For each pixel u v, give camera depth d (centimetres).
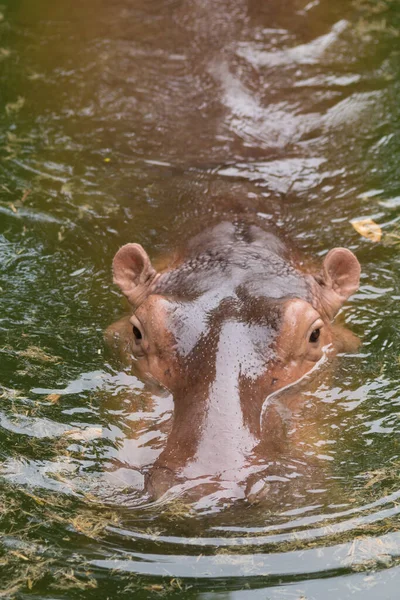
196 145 1723
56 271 1479
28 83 1941
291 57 2005
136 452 1059
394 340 1330
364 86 1945
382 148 1769
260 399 1083
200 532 956
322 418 1129
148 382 1143
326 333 1273
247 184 1605
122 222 1554
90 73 1942
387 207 1619
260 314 1156
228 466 977
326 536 970
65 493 1039
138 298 1297
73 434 1129
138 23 2083
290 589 916
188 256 1345
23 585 927
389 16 2205
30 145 1778
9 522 1002
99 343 1314
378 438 1123
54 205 1627
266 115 1822
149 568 939
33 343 1312
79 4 2175
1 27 2120
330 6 2209
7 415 1166
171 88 1880
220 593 912
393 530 986
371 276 1470
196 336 1127
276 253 1343
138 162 1691
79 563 948
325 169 1694
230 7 2131
